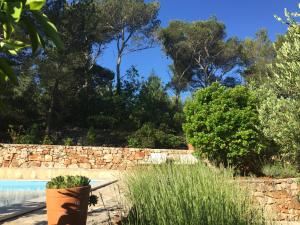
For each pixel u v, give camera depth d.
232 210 4.25
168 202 4.34
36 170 17.62
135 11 31.77
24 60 19.34
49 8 20.50
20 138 20.59
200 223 4.03
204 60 36.47
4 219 6.52
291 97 7.50
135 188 5.97
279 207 10.04
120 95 26.95
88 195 5.48
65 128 25.16
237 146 11.47
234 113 11.66
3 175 17.69
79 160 18.62
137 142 21.81
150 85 28.81
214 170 5.97
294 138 7.39
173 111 28.41
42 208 7.88
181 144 23.25
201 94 12.35
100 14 26.58
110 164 18.48
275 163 11.86
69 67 21.47
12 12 1.76
